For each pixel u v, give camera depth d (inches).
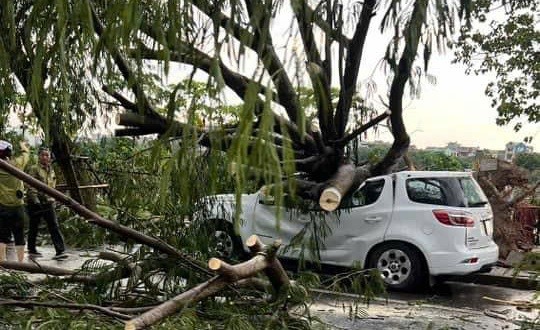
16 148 284.4
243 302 159.8
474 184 298.5
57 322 115.6
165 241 183.9
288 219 215.2
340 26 136.1
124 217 187.5
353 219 295.9
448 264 275.9
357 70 192.9
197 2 76.5
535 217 392.2
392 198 291.1
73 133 201.2
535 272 208.8
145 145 186.5
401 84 200.4
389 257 289.3
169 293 173.8
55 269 177.0
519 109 381.1
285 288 156.9
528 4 297.4
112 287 175.2
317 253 217.3
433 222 280.1
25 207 306.8
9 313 128.7
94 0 88.7
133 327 107.5
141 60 81.3
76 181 264.5
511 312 241.4
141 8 71.1
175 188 103.8
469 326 215.6
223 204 173.0
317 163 192.5
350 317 192.7
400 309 238.7
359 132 191.3
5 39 96.2
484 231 289.4
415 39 161.0
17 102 129.6
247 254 190.9
